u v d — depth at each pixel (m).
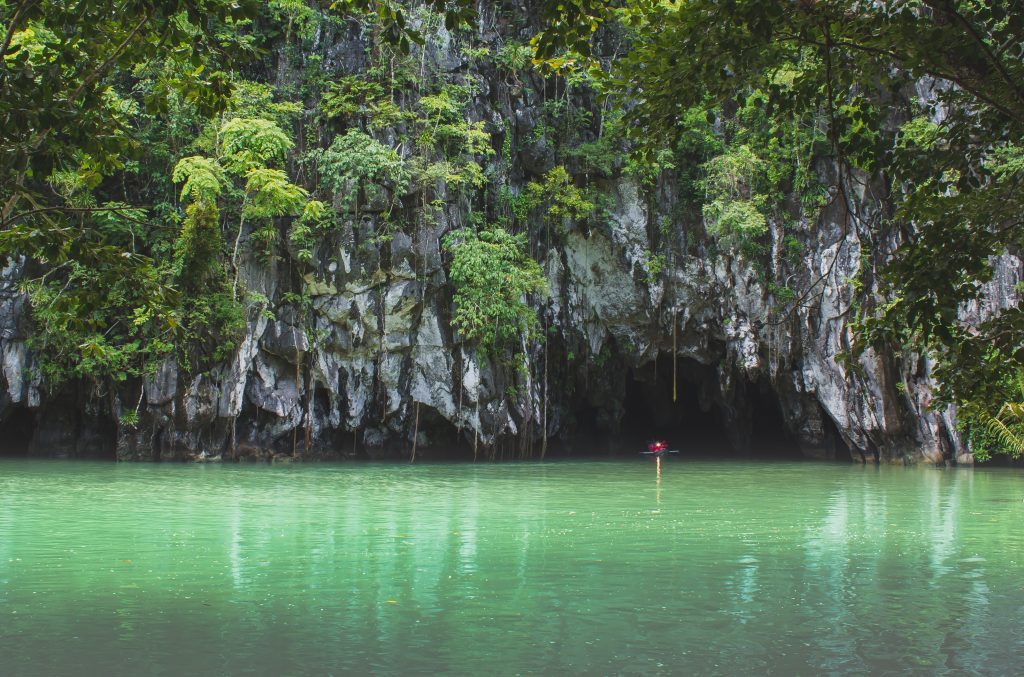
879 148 7.48
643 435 40.09
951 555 10.34
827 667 5.83
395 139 29.34
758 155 32.59
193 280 27.14
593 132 33.69
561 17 7.12
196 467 25.05
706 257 33.88
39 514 13.73
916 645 6.37
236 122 26.00
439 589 8.19
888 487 20.45
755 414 38.81
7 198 7.38
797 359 33.22
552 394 34.16
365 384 29.84
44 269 27.34
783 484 21.08
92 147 7.47
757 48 6.87
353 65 30.17
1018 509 15.48
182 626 6.78
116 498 16.22
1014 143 7.35
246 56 8.25
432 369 29.83
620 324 34.59
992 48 6.57
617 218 33.66
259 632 6.62
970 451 29.67
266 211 26.91
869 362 31.28
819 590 8.27
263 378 28.70
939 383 7.86
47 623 6.86
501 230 30.06
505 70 32.44
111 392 28.05
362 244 28.84
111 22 7.86
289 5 28.61
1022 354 7.10
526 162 32.81
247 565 9.40
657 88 7.18
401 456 31.23
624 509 15.09
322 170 28.17
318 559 9.78
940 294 7.11
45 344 26.48
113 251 7.36
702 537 11.72
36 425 29.45
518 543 11.05
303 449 29.34
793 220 32.75
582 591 8.14
